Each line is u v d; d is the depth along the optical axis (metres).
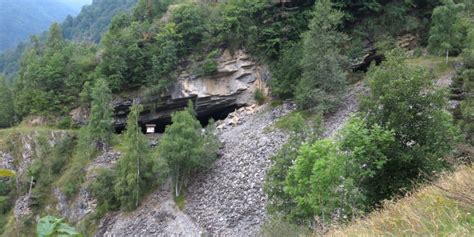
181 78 69.69
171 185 52.31
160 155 51.00
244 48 68.44
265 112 62.44
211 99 69.81
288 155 31.48
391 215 12.77
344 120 48.94
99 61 76.69
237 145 54.47
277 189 30.36
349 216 19.39
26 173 66.81
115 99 71.50
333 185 20.98
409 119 21.14
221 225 41.16
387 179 21.03
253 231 36.88
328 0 56.91
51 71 76.00
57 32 97.56
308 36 55.34
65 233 3.86
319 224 19.25
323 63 54.41
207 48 69.62
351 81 60.66
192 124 51.56
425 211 11.84
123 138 63.25
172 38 69.44
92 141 63.38
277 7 67.31
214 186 48.19
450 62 52.72
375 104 22.27
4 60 184.50
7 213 65.75
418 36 65.25
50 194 62.72
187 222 44.69
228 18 66.44
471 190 12.18
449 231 10.09
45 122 75.44
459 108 30.84
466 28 56.16
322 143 24.09
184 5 73.31
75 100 75.69
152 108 71.31
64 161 66.25
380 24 65.62
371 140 20.67
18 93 84.00
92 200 55.25
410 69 22.92
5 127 86.19
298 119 33.22
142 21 78.31
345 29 66.00
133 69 71.31
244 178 46.28
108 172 54.66
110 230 50.19
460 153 21.44
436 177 18.84
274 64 66.25
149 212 49.47
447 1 55.59
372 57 65.50
